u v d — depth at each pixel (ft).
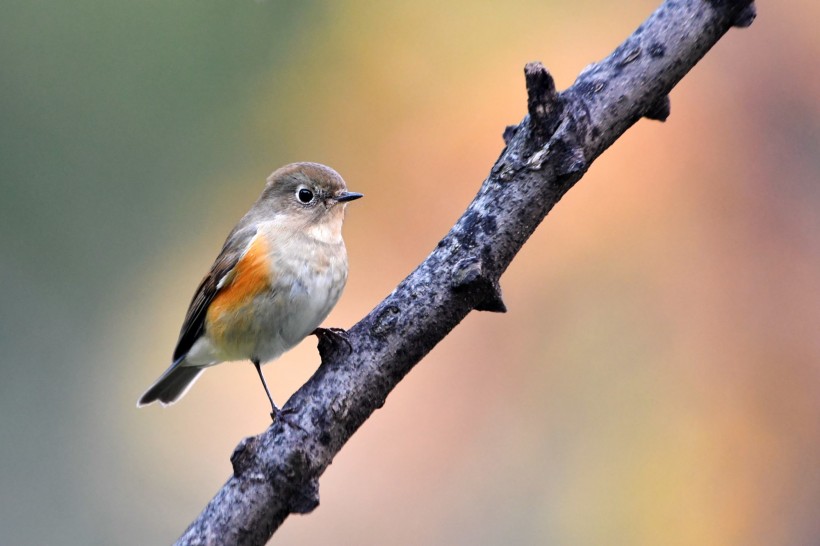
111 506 43.75
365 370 18.37
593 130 18.16
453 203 40.91
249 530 17.67
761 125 38.42
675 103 38.93
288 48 45.70
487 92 41.91
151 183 47.34
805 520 34.27
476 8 43.01
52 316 47.14
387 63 43.45
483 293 18.44
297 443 17.87
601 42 41.88
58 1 48.11
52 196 47.52
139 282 47.19
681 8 18.24
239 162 46.06
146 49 47.70
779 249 36.99
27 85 47.88
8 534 43.73
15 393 45.98
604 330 36.81
